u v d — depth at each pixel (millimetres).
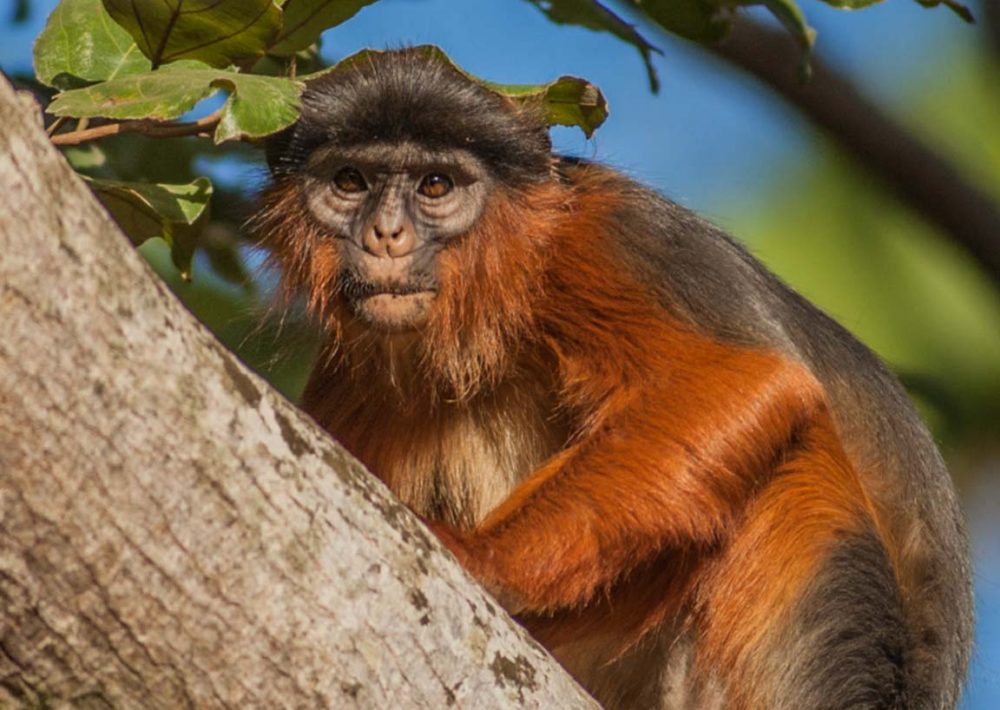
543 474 10219
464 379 11062
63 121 9359
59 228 5566
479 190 10656
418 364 11062
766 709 10867
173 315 6016
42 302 5523
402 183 10602
